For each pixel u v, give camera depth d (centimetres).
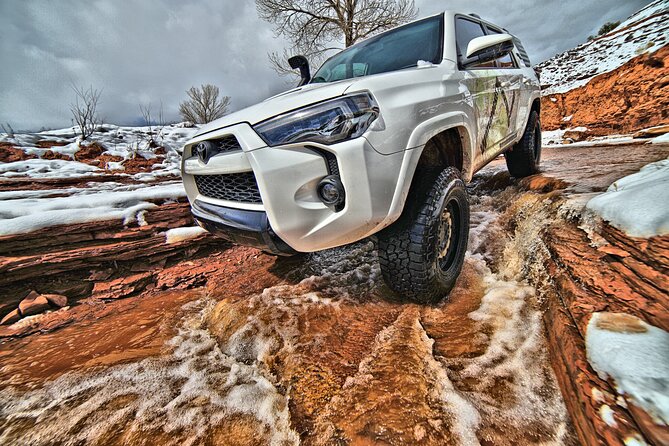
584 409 92
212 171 167
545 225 207
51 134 1027
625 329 102
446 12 251
